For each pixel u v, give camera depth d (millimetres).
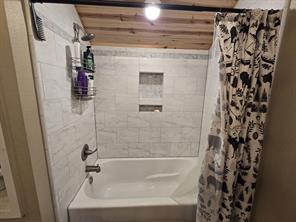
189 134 2170
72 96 1293
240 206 1075
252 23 892
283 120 841
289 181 794
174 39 1838
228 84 952
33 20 801
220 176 1004
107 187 2070
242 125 994
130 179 2156
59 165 1077
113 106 2033
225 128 970
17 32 703
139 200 1298
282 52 863
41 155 886
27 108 764
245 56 920
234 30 910
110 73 1958
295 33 783
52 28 1002
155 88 2125
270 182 928
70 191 1264
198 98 2090
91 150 1757
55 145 1023
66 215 1188
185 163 2176
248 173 1022
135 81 1999
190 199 1327
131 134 2119
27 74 771
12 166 773
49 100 957
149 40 1851
